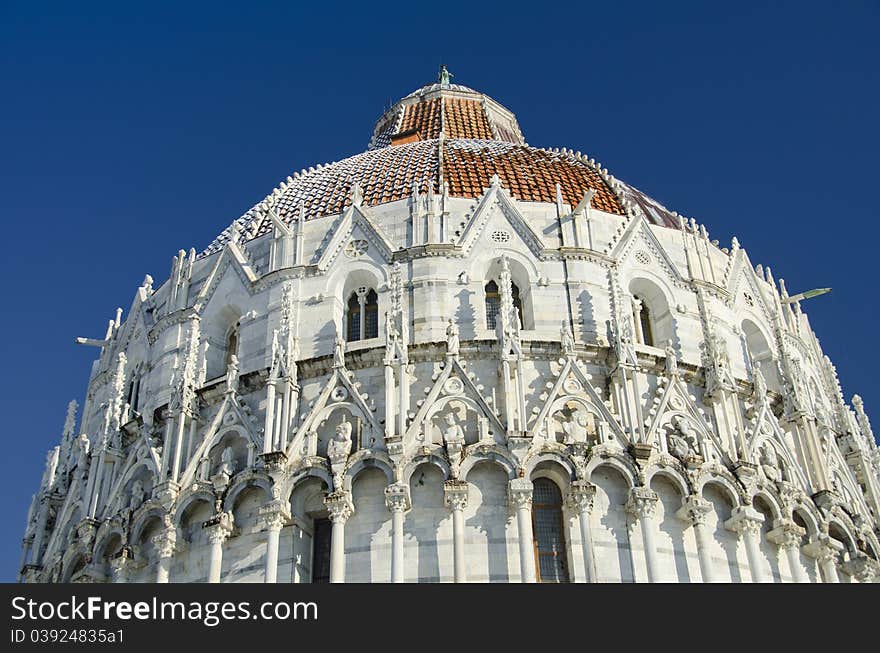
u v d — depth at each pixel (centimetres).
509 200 5922
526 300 5672
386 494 4750
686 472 4962
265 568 4788
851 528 5416
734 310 6162
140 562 5162
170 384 5912
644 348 5472
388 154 7019
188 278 6384
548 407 5006
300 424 5116
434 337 5422
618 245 5931
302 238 6025
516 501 4684
